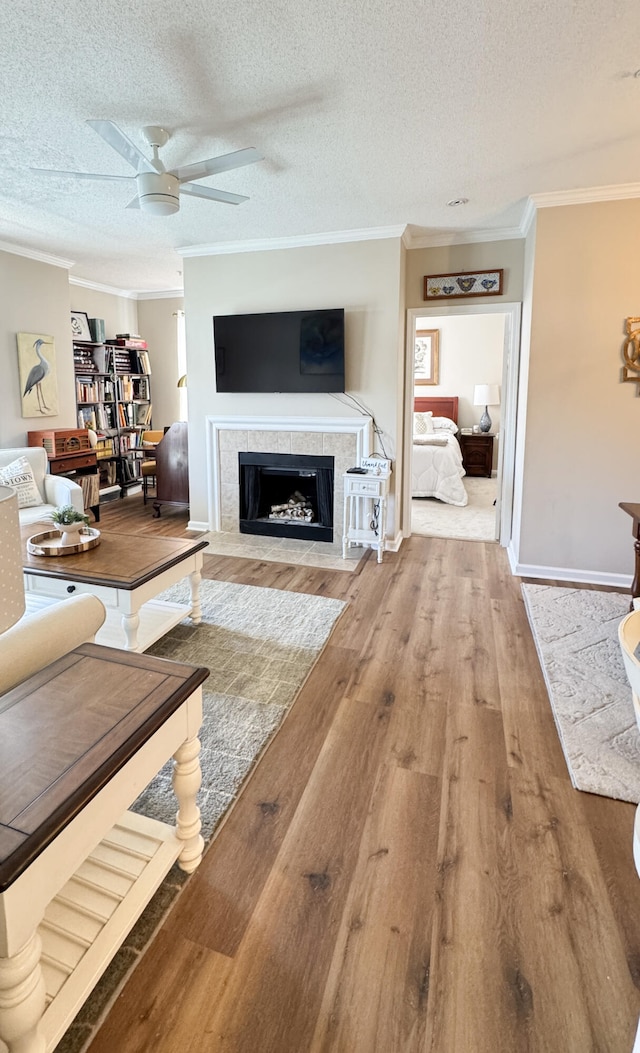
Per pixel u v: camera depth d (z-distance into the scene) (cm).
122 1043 116
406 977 129
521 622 329
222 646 294
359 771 200
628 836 171
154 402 781
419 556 459
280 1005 123
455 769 201
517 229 430
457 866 160
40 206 382
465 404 884
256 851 165
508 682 261
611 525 386
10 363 504
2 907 83
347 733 222
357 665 277
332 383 459
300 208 383
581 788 190
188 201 368
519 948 136
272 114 255
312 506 533
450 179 332
